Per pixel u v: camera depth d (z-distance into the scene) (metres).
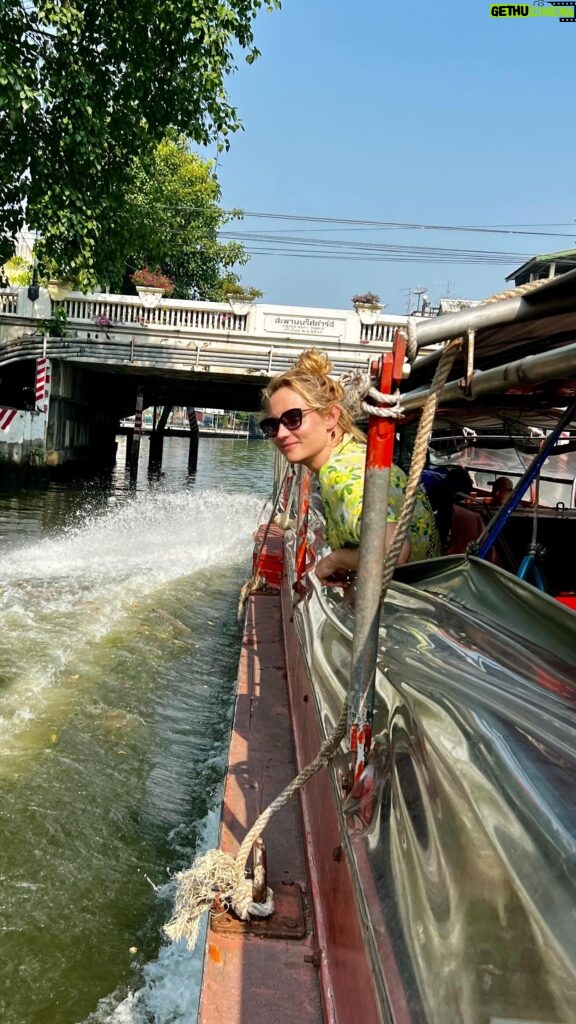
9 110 10.79
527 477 3.30
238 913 2.07
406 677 1.98
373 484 1.60
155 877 3.60
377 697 2.03
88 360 19.02
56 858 3.66
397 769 1.72
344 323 19.16
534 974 1.06
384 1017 1.25
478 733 1.55
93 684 5.86
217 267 32.56
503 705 1.67
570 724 1.58
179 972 3.00
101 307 19.03
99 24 11.66
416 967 1.29
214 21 11.43
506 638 2.06
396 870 1.52
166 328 19.02
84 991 2.89
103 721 5.21
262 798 2.80
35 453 19.34
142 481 23.59
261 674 4.29
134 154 13.29
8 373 22.12
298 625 3.79
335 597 3.15
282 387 2.24
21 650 6.44
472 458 10.52
